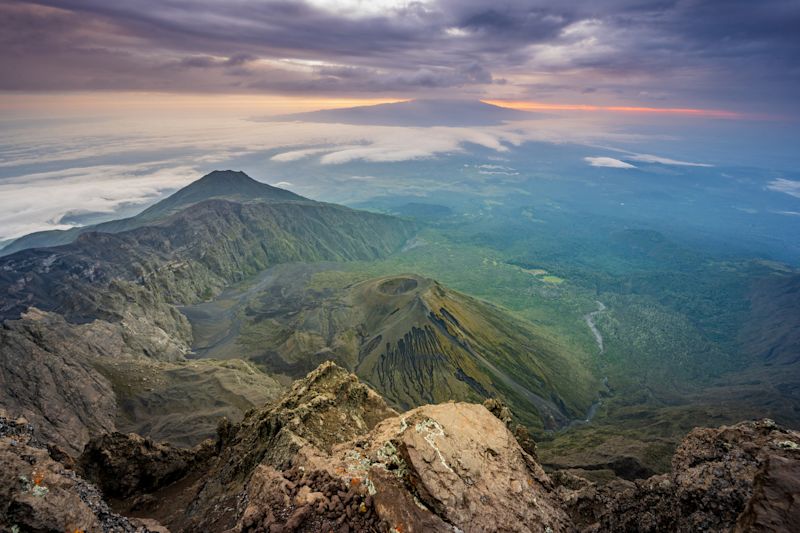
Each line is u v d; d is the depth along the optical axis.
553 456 85.88
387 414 42.41
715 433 18.20
